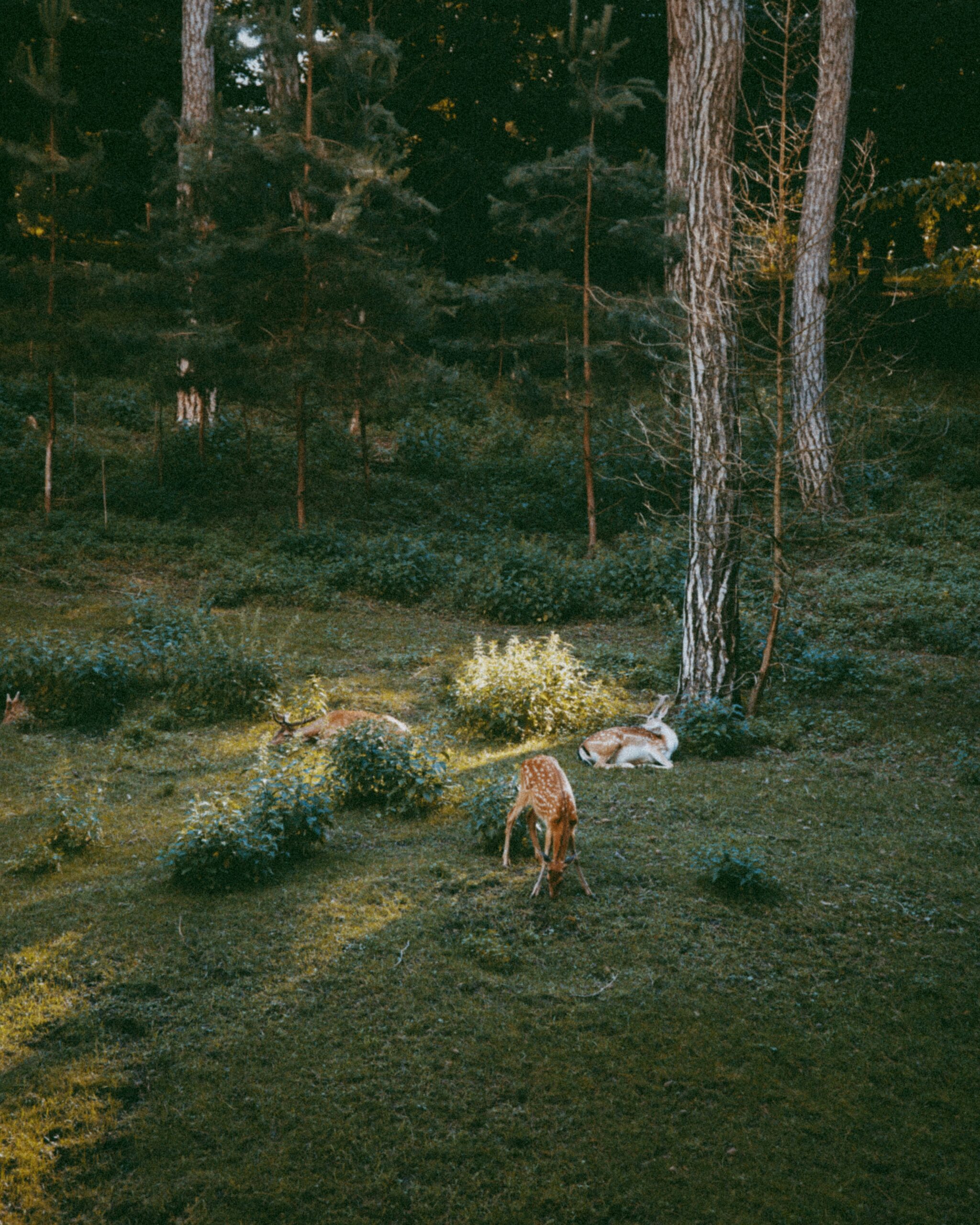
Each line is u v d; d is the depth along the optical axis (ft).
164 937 21.95
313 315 66.33
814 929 23.00
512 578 57.52
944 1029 19.67
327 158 63.26
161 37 111.24
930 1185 16.03
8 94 103.14
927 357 101.65
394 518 71.97
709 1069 18.34
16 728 35.81
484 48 110.83
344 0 89.76
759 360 37.50
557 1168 16.14
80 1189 15.53
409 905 23.58
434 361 68.85
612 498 73.67
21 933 22.12
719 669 38.60
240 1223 15.02
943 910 23.94
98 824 26.99
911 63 102.83
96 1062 17.98
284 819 26.20
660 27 108.68
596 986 20.63
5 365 77.46
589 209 65.87
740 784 32.45
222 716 38.58
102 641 43.93
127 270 93.81
